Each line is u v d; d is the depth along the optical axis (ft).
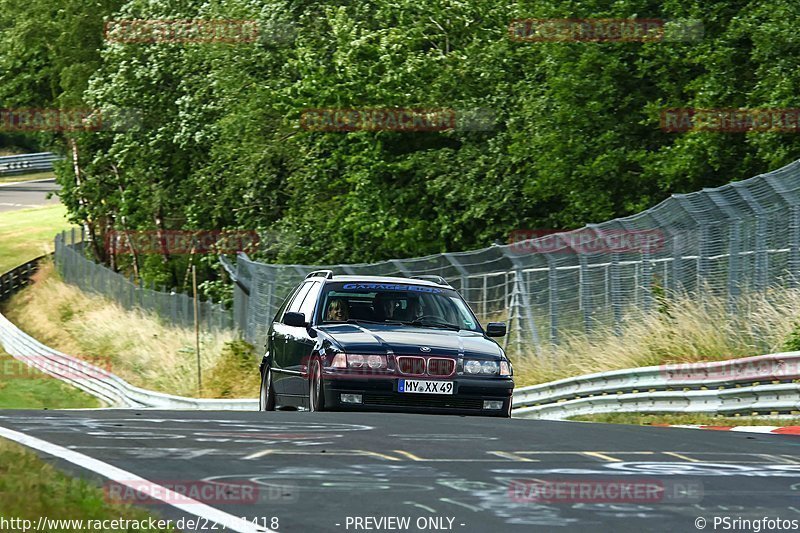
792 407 98.32
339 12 250.16
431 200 238.68
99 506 37.78
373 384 82.79
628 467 51.08
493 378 84.79
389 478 46.75
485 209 223.51
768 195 124.16
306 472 47.80
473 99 229.66
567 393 133.08
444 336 87.04
